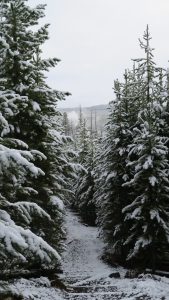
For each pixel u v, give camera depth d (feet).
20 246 23.35
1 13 46.32
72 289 59.57
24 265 39.93
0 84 41.60
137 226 78.18
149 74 86.84
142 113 87.30
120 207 90.63
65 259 104.47
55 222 55.06
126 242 77.66
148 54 86.69
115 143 87.40
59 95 47.93
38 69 50.49
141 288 57.82
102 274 78.59
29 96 46.29
